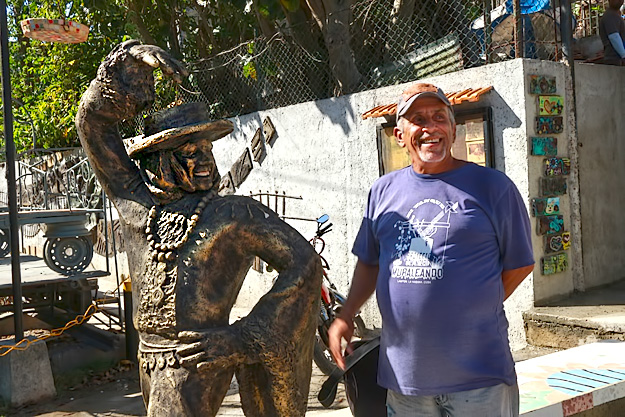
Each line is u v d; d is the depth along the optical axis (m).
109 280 11.74
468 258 2.29
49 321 7.85
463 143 5.90
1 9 5.18
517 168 5.50
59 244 6.55
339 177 7.25
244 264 2.48
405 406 2.43
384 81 7.17
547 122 5.55
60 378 6.05
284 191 8.05
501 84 5.57
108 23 11.22
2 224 6.18
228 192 9.12
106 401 5.40
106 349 7.02
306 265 2.45
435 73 6.62
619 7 6.92
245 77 9.17
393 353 2.41
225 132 2.52
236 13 9.21
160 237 2.39
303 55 8.18
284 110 7.94
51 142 13.70
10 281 6.89
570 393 3.55
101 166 2.49
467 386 2.29
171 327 2.34
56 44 12.34
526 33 6.40
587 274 5.98
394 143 6.45
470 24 7.05
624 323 4.80
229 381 2.44
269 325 2.38
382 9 7.67
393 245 2.41
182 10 10.18
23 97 15.36
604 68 6.22
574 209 5.86
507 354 2.36
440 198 2.35
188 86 10.05
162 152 2.43
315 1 7.51
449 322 2.28
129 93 2.40
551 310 5.38
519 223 2.34
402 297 2.35
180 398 2.32
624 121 6.41
